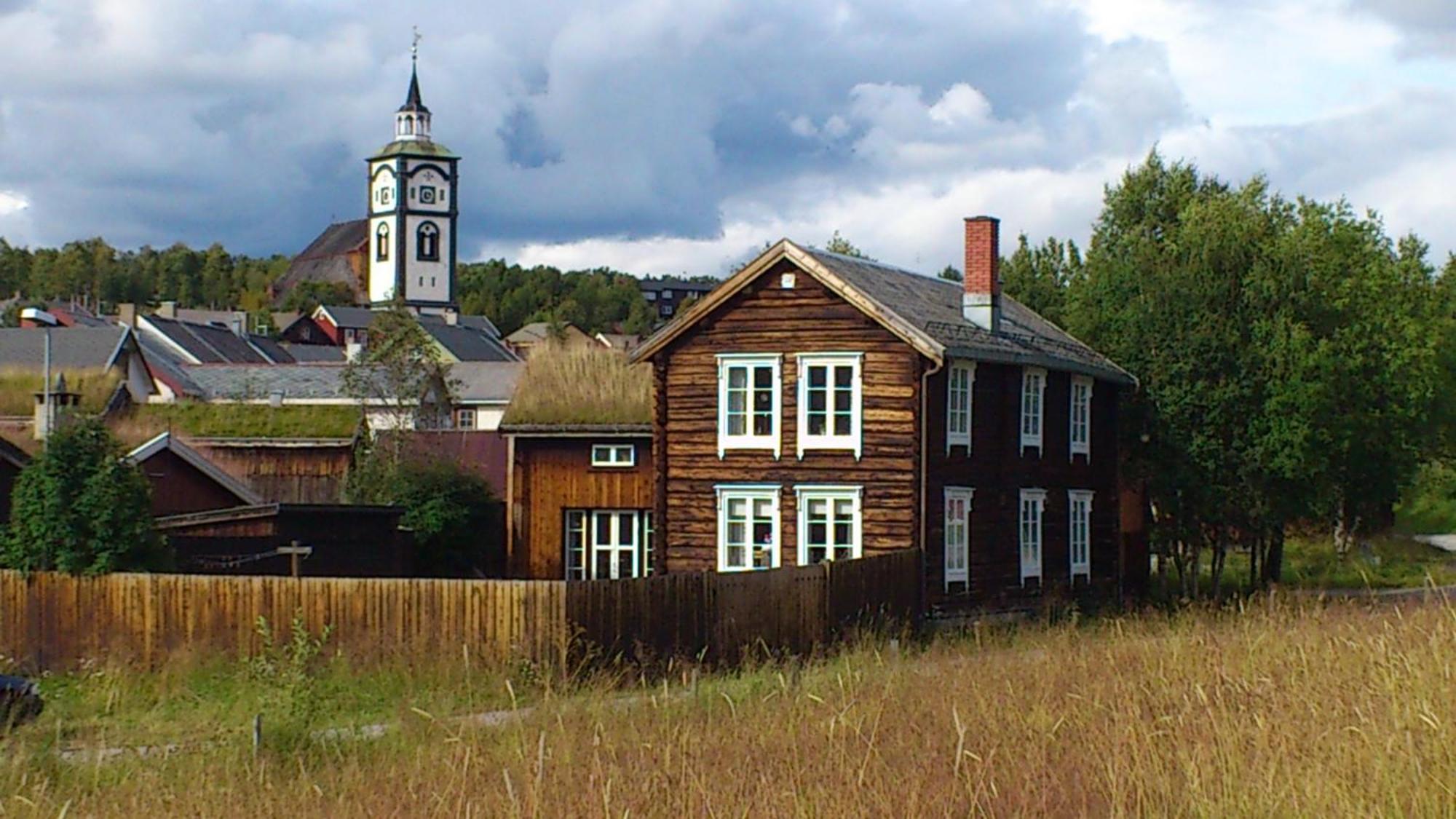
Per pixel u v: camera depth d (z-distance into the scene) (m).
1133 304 49.91
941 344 36.81
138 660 28.66
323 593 27.89
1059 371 44.12
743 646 28.97
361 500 45.59
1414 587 52.06
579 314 198.12
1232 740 14.49
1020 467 41.88
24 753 18.86
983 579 39.62
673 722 18.30
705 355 39.06
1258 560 55.25
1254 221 54.25
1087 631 33.50
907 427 37.03
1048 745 15.50
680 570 38.97
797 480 38.00
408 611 27.36
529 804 14.10
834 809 13.46
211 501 39.69
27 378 52.38
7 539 29.70
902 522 36.97
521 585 26.81
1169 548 51.62
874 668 24.38
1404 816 12.59
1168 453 48.72
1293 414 47.50
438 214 191.25
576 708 19.86
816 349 38.00
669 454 39.31
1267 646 20.19
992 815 13.30
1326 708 15.74
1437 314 68.19
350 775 16.97
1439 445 66.81
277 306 194.25
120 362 76.25
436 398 58.03
